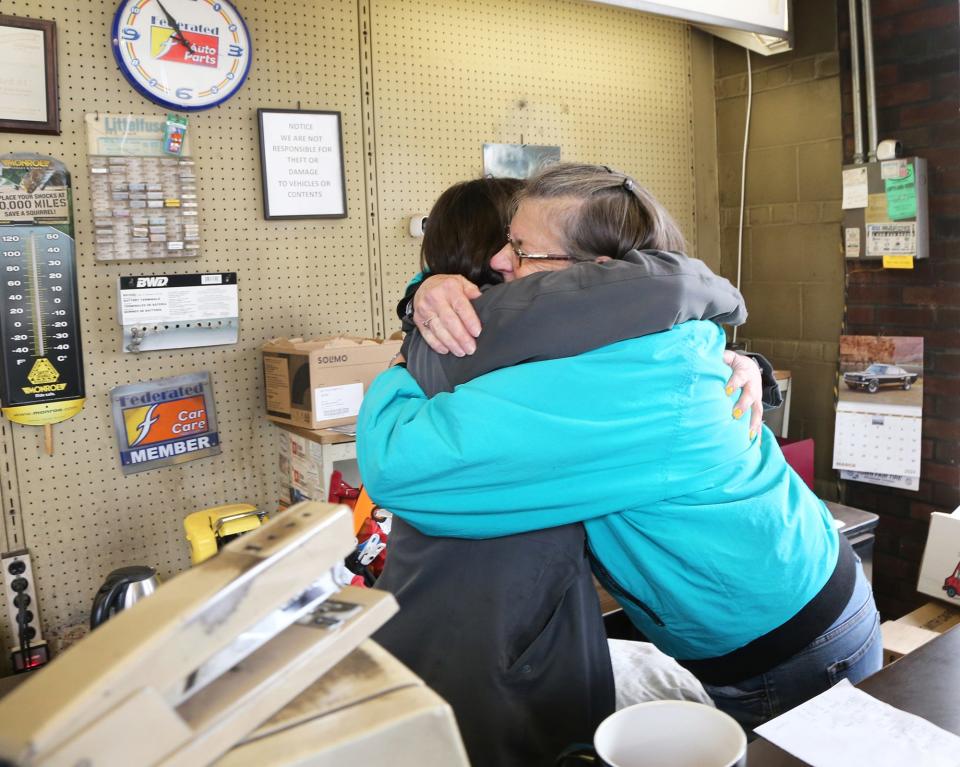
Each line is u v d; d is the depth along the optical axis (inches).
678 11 94.0
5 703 16.8
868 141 105.3
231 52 84.6
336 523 22.0
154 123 81.6
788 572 40.5
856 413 109.7
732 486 40.1
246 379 90.1
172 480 86.4
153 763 17.0
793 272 118.7
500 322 38.2
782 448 104.2
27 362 77.0
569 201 42.5
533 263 43.7
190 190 83.7
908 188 99.4
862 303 108.7
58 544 80.6
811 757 33.3
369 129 95.7
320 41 91.4
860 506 112.6
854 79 104.3
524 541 39.3
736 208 126.1
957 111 96.2
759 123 120.7
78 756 15.9
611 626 81.1
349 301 96.2
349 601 22.7
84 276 80.2
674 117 122.0
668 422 37.3
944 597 97.0
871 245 104.1
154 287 82.6
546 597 39.4
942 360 101.3
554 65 109.4
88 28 78.1
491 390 36.5
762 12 104.0
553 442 35.8
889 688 38.9
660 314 37.4
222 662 19.0
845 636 43.7
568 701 39.1
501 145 105.8
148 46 80.2
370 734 18.9
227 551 20.8
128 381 83.2
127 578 46.1
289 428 86.4
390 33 96.0
